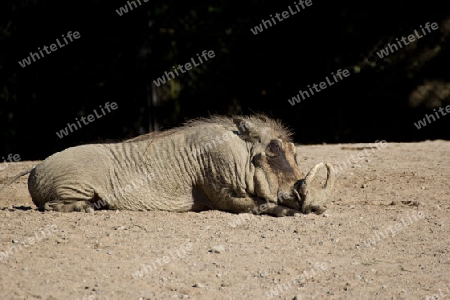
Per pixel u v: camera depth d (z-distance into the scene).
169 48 62.34
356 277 21.84
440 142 49.06
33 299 19.95
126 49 61.25
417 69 63.62
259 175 28.48
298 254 23.70
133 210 29.62
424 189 34.75
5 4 60.91
